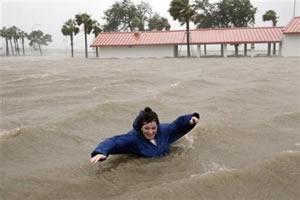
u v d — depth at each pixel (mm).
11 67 30328
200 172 6125
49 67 29344
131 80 16672
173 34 55156
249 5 78062
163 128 6961
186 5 52719
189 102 11539
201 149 7164
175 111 10367
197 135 7863
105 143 6371
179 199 5191
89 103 11539
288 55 50750
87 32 68125
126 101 11109
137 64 32344
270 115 9711
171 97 12383
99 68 26688
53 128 8492
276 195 5336
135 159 6641
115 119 9531
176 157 6742
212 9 80125
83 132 8508
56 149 7426
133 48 55469
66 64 34562
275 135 8047
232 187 5508
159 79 17422
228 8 77750
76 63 36531
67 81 16781
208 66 27078
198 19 78500
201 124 8523
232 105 11000
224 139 7711
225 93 12680
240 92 12977
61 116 9727
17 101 12125
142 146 6652
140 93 13352
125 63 34906
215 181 5617
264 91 13430
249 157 6805
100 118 9516
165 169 6258
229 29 54062
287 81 16312
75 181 5859
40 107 11117
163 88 14172
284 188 5520
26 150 7301
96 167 6395
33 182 5891
